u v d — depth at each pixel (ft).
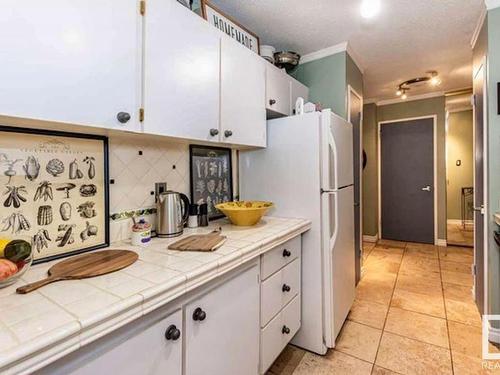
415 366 5.48
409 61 9.50
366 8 5.80
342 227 6.57
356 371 5.39
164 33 3.88
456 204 18.08
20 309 2.30
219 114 4.90
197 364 3.35
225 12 6.37
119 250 3.96
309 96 8.60
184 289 3.01
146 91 3.66
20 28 2.58
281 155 6.35
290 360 5.76
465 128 17.61
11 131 3.30
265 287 4.70
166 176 5.29
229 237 4.69
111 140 4.39
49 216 3.65
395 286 9.29
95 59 3.13
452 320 7.13
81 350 2.23
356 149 9.38
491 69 6.30
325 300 5.90
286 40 7.76
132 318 2.49
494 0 6.11
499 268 6.28
